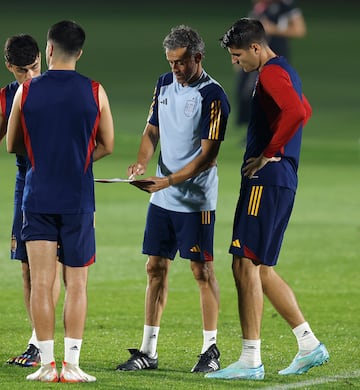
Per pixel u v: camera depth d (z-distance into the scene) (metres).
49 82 23.17
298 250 42.72
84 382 23.33
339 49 134.25
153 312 25.64
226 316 31.97
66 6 163.62
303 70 119.12
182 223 25.89
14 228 25.91
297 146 24.81
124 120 84.88
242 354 24.45
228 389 23.02
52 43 23.28
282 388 23.19
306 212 51.75
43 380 23.34
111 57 123.25
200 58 25.52
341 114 91.62
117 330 29.72
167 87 26.16
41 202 23.19
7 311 32.03
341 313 32.19
